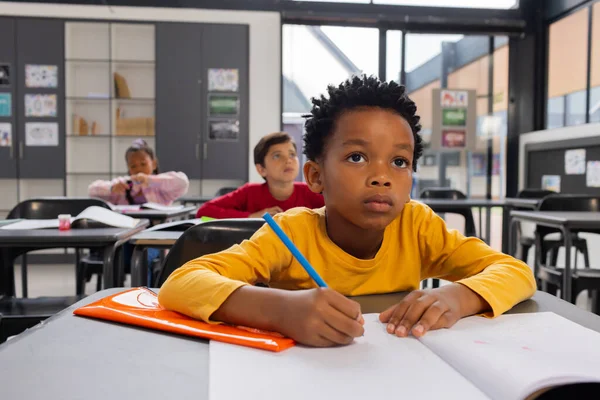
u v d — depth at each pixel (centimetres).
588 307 281
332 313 47
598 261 378
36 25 473
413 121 64
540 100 538
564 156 464
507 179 551
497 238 488
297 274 76
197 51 491
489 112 548
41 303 157
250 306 51
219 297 54
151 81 512
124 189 326
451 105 542
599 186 418
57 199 208
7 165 475
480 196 551
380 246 77
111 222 160
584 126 432
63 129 478
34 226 160
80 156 512
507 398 36
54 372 39
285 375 40
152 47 512
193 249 97
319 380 39
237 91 497
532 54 539
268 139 219
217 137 496
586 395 41
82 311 56
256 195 225
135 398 35
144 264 203
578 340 48
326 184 65
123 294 64
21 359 42
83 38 498
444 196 413
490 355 43
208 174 498
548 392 41
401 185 61
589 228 203
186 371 40
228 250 72
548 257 327
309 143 68
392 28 519
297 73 519
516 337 49
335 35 530
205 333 49
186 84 491
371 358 44
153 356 43
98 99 490
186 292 56
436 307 54
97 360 42
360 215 62
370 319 57
